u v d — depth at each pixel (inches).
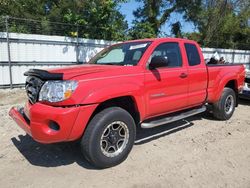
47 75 148.8
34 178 149.3
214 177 150.6
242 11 1064.8
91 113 147.7
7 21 453.7
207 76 230.1
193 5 923.4
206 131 229.6
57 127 143.2
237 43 1116.5
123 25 706.2
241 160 172.6
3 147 190.5
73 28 593.9
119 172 156.3
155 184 143.4
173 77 195.2
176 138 211.3
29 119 155.7
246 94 345.1
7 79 454.6
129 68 170.6
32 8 840.3
